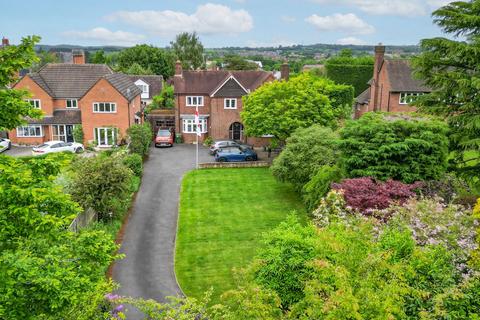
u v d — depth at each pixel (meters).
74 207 10.25
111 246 10.84
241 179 32.69
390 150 19.44
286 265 12.33
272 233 13.48
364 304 8.71
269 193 29.53
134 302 11.94
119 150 33.03
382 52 51.22
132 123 44.47
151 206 27.14
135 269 19.19
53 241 10.03
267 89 35.56
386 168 19.66
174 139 47.97
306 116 34.75
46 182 9.56
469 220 13.98
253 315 9.81
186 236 22.61
